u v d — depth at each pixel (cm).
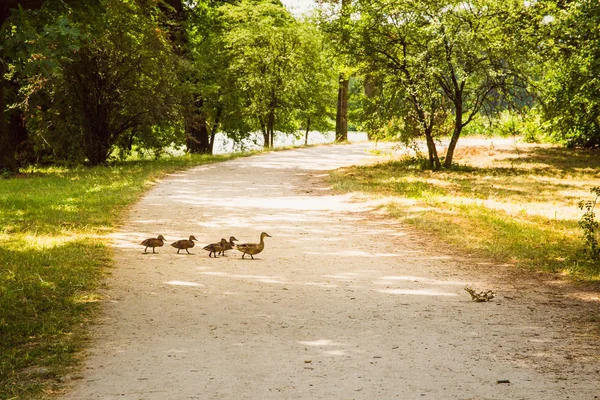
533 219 1783
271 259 1280
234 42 4553
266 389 609
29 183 2323
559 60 2759
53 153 3206
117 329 808
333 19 2961
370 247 1405
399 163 3253
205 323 843
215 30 4569
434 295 1016
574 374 656
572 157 3453
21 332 780
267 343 761
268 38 4594
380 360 700
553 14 2695
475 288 1066
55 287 978
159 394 596
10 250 1205
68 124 2994
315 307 934
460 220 1702
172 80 3177
